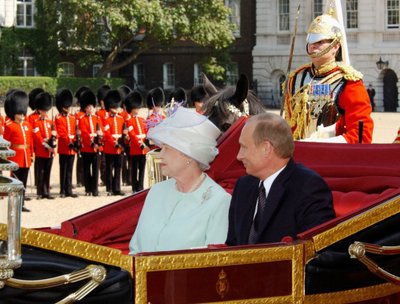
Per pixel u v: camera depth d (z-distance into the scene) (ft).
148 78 606.96
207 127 47.62
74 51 551.59
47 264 36.32
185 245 46.91
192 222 47.16
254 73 572.10
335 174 52.90
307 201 46.06
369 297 45.55
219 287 40.37
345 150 54.85
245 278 41.01
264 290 41.34
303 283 42.42
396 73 525.75
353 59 533.14
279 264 41.78
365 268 45.01
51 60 552.00
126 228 55.77
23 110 171.42
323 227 43.11
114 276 38.29
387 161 53.78
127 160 205.87
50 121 180.65
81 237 54.39
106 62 545.44
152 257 39.11
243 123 59.67
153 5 512.22
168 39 533.14
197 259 39.96
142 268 38.93
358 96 67.46
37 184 179.42
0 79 509.35
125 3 513.45
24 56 558.97
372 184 50.78
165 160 47.65
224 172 57.77
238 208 47.78
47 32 544.62
